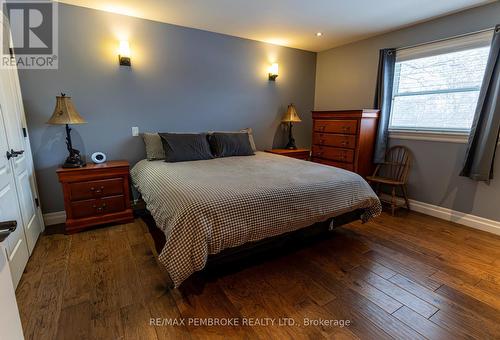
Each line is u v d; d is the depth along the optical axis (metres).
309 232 2.25
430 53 3.06
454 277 1.95
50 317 1.51
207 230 1.59
